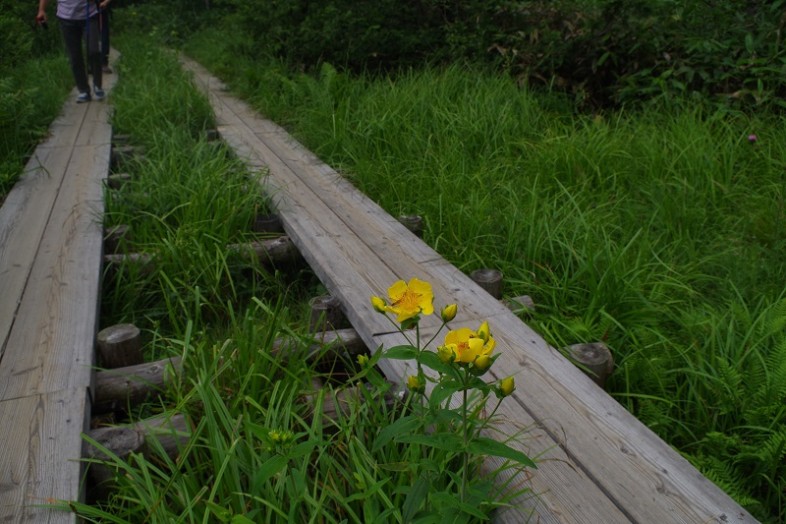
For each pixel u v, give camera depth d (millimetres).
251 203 4461
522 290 3574
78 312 3092
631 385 2859
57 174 5238
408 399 2285
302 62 8164
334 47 7961
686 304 3375
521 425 2248
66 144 6156
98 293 3318
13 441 2213
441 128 5750
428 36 7902
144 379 2738
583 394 2416
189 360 2699
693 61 6168
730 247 3789
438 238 3971
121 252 4148
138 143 6152
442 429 2010
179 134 5793
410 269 3494
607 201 4500
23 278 3451
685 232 3988
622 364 2912
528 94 6363
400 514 1896
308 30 7941
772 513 2365
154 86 7531
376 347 2758
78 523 1939
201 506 2035
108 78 10398
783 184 4410
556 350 2736
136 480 2031
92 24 8078
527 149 5391
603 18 6641
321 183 4973
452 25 7781
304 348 2779
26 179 5125
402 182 4910
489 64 7098
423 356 1729
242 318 3500
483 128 5684
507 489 1976
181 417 2473
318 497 2105
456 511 1705
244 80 8406
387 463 2107
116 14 18734
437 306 3105
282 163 5488
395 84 7008
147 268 3814
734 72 5895
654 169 4770
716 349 2951
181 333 3307
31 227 4156
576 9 7160
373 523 1799
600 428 2230
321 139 5941
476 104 5988
